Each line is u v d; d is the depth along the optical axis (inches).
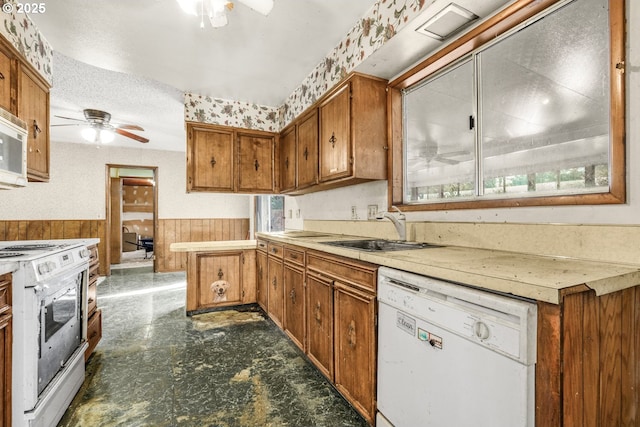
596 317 32.2
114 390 69.5
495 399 32.6
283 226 179.0
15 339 49.3
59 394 59.4
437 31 64.6
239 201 239.5
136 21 75.1
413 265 44.7
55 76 105.1
